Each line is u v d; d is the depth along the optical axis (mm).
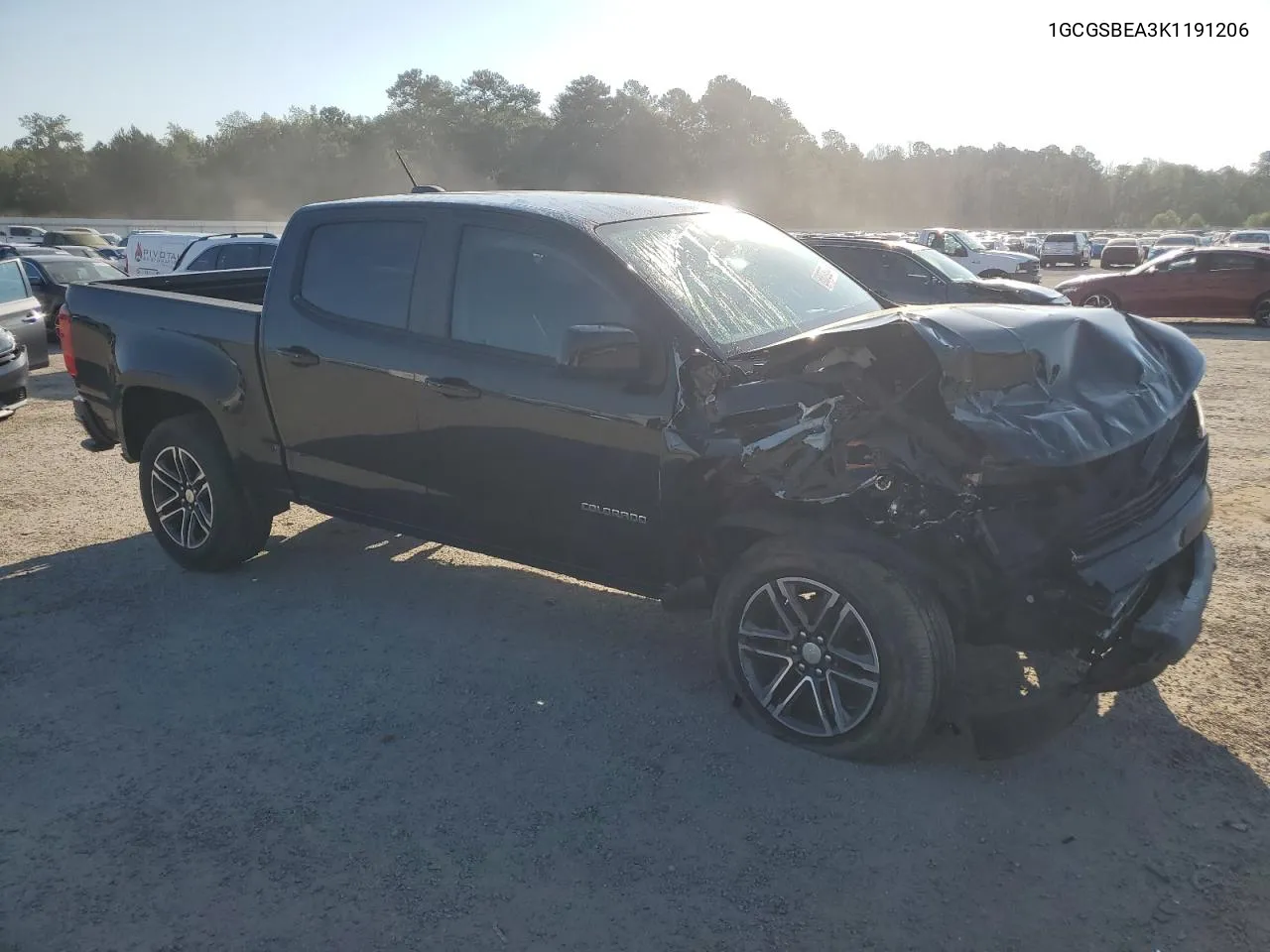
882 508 3408
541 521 4191
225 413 5086
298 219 4848
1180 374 3738
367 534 6188
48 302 16562
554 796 3434
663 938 2779
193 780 3566
